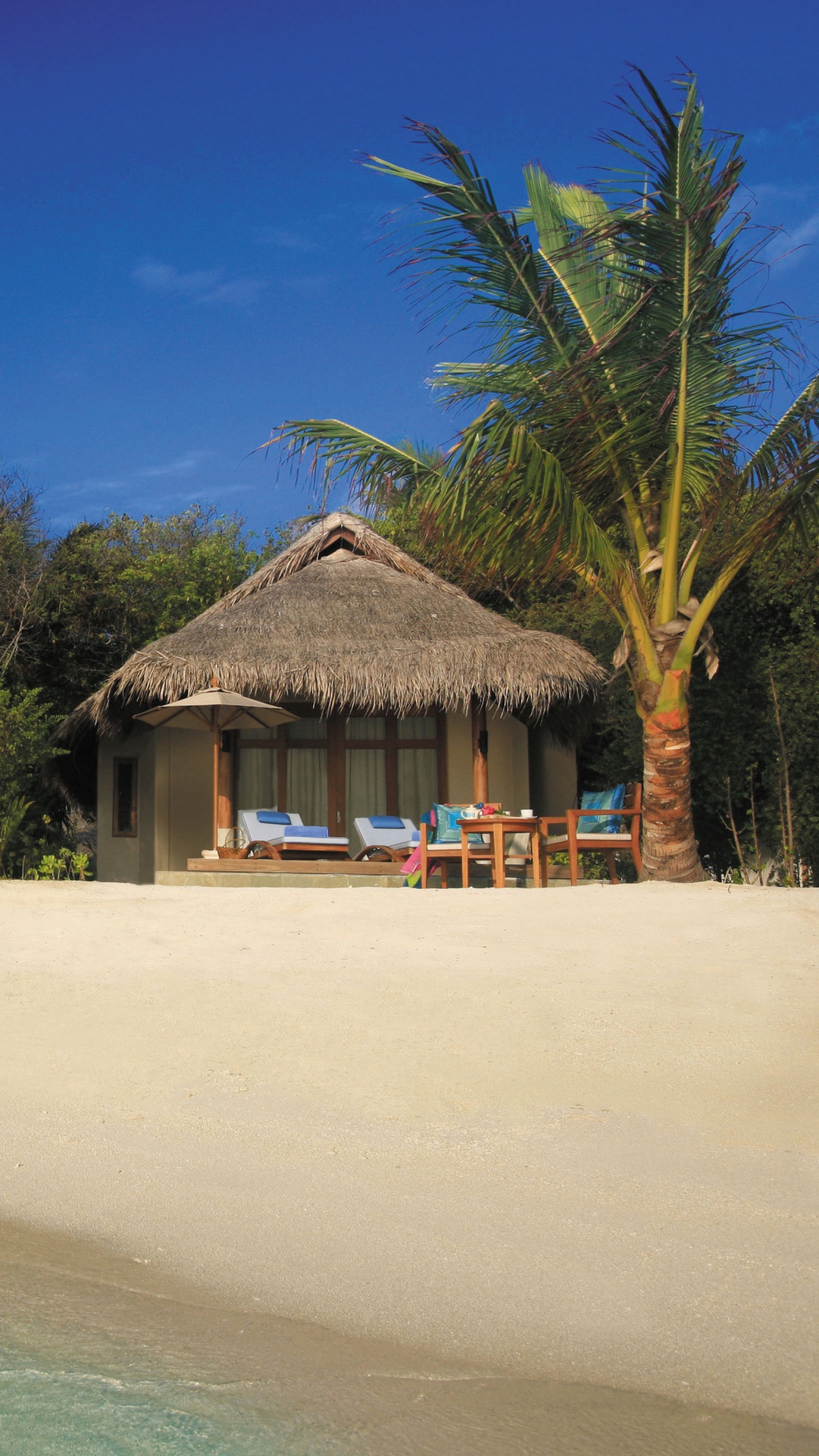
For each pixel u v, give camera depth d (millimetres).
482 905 7457
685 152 9977
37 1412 2033
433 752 15430
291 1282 2594
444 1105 3842
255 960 5812
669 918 6727
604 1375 2188
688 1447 1940
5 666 21500
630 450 10508
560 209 12133
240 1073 4160
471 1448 1936
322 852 12906
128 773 16125
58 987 5277
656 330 10195
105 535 25125
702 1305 2451
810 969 5488
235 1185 3166
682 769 10898
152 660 13898
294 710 15375
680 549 13180
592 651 15992
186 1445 1935
